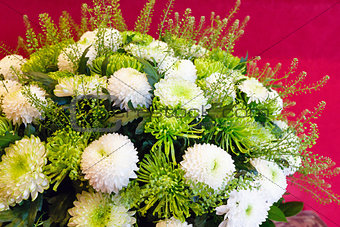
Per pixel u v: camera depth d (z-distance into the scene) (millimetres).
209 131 455
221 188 411
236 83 541
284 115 583
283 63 931
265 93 526
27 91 414
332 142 1127
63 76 470
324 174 484
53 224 412
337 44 943
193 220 436
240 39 878
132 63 474
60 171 402
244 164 473
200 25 559
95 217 391
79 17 819
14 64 564
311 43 924
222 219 438
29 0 767
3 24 742
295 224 698
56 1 773
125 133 446
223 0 883
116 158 382
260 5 866
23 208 407
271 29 895
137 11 864
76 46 495
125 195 400
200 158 415
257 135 482
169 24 542
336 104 1070
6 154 407
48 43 552
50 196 426
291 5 872
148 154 429
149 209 425
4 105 436
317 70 973
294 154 464
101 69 478
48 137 441
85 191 404
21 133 458
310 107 1089
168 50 512
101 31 503
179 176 416
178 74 494
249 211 429
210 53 595
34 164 389
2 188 394
